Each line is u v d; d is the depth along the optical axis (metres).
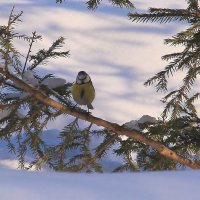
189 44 8.19
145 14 8.34
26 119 8.70
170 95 9.01
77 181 3.36
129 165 9.63
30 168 9.45
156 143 9.01
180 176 3.63
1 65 8.12
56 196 2.86
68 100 8.99
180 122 9.03
